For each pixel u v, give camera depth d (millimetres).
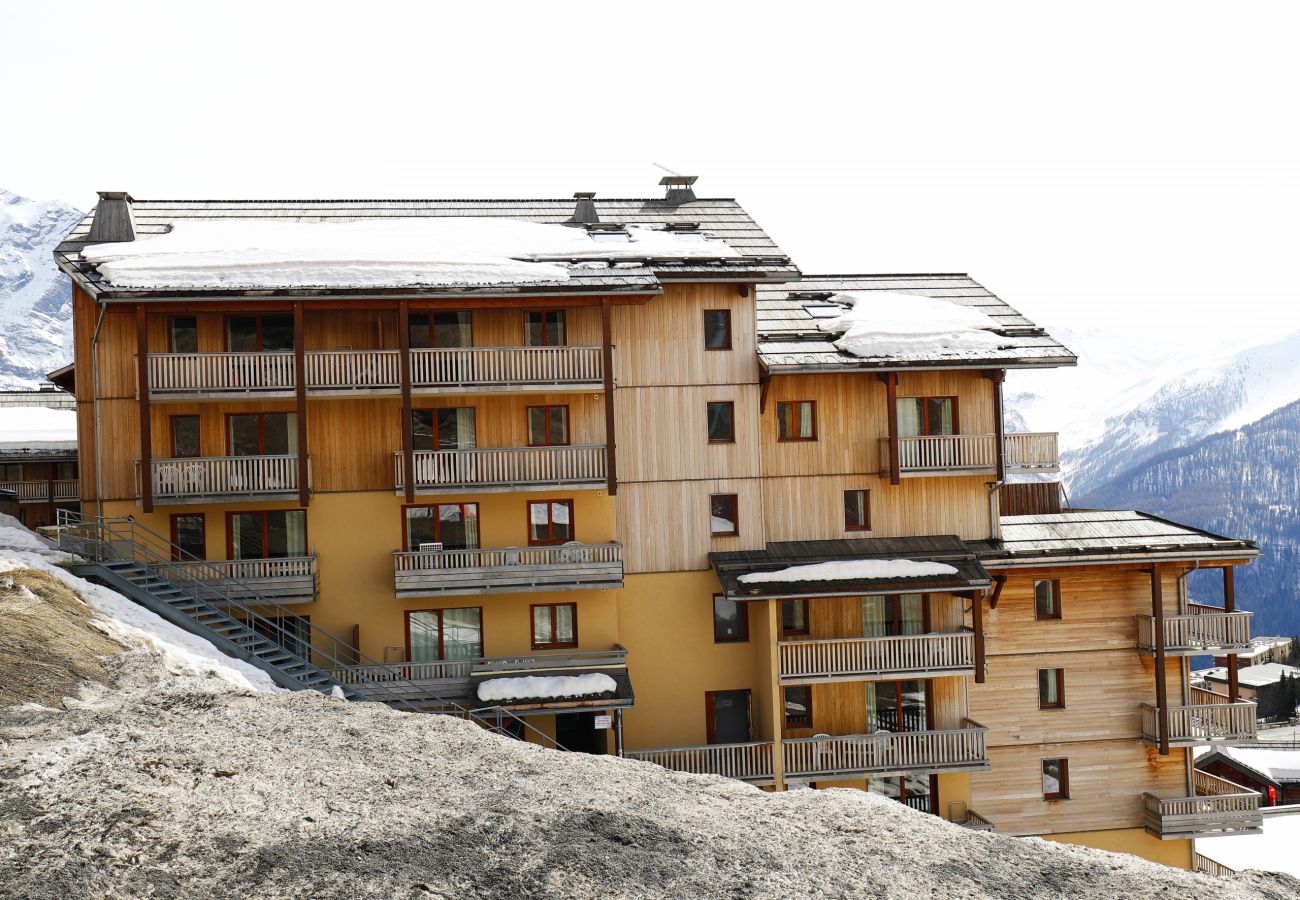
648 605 32625
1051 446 34531
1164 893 12828
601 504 32094
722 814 14656
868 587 31422
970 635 32094
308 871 11875
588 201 37688
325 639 30891
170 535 30266
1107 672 34125
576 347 31109
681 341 33031
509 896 11664
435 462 30391
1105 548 33062
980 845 14289
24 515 47625
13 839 12211
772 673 31391
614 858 12594
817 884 12445
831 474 33781
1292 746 81312
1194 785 35875
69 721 16672
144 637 23328
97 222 32906
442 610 31344
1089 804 33938
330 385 29875
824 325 34719
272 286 28750
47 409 54312
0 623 20250
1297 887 13812
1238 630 33875
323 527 30953
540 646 31766
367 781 14711
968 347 33344
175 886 11484
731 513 33250
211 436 30688
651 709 32531
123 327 30281
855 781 33344
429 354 30391
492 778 15234
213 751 15359
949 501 34219
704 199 40125
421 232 33969
